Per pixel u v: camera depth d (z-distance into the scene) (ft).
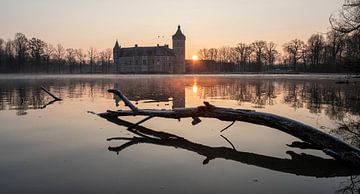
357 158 22.58
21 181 19.10
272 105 56.49
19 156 24.08
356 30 54.03
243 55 416.46
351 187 19.10
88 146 27.48
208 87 111.86
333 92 84.94
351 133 31.99
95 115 44.50
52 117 42.24
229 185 18.99
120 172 20.85
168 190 17.99
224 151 26.66
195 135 32.60
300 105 56.13
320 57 296.10
